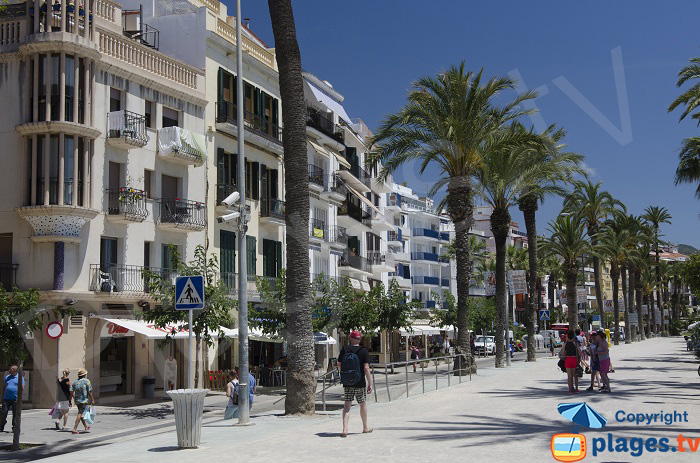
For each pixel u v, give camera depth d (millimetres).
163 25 34594
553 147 35031
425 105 29812
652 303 119062
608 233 74500
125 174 28266
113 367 27547
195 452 11828
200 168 32938
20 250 25125
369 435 12750
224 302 23516
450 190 30406
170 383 28688
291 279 17859
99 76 27109
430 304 80562
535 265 46594
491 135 30328
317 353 42750
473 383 25500
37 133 24719
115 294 26625
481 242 86625
